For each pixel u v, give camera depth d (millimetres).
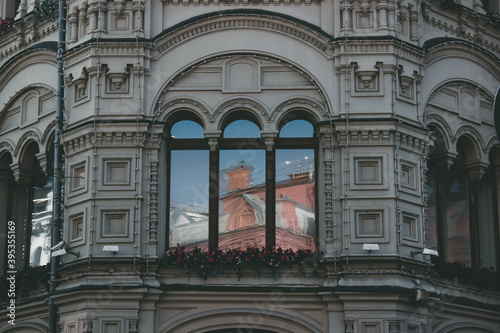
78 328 20422
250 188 21562
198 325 20609
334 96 21344
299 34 21688
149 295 20422
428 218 22969
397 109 21391
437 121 22750
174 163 21719
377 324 20094
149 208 20859
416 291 20297
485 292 23062
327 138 21156
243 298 20594
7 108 24609
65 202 21469
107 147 21094
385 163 20922
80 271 20703
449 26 23625
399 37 21812
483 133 23812
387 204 20719
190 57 21641
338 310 20375
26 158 24156
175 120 21797
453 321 22172
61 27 22406
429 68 22734
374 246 20219
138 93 21281
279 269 20641
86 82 21641
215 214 21438
